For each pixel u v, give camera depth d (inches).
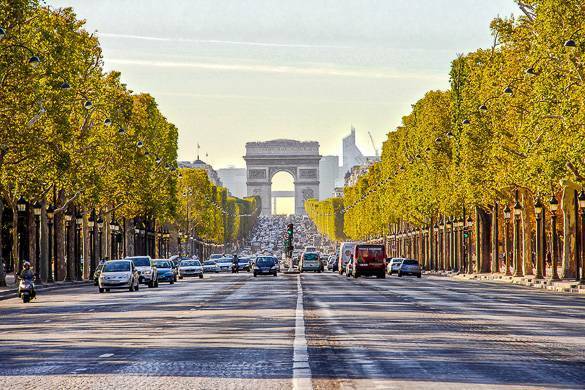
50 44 6894.7
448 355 2324.1
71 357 2378.2
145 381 1887.3
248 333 3029.0
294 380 1860.2
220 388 1766.7
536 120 6589.6
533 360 2209.6
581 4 6363.2
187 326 3385.8
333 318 3708.2
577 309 4394.7
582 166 6309.1
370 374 1948.8
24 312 4655.5
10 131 6373.0
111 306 4948.3
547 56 6471.5
